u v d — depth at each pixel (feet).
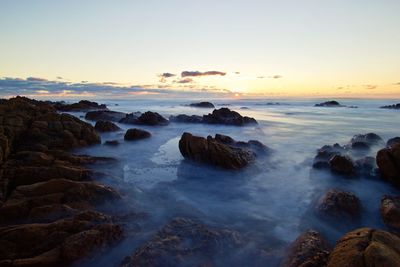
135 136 62.03
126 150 54.85
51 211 24.68
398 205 26.81
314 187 36.70
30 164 34.86
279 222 27.40
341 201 27.96
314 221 27.45
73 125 53.21
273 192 35.29
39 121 50.78
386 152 35.47
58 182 27.94
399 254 15.65
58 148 46.65
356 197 29.66
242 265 20.45
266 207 30.91
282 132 81.15
